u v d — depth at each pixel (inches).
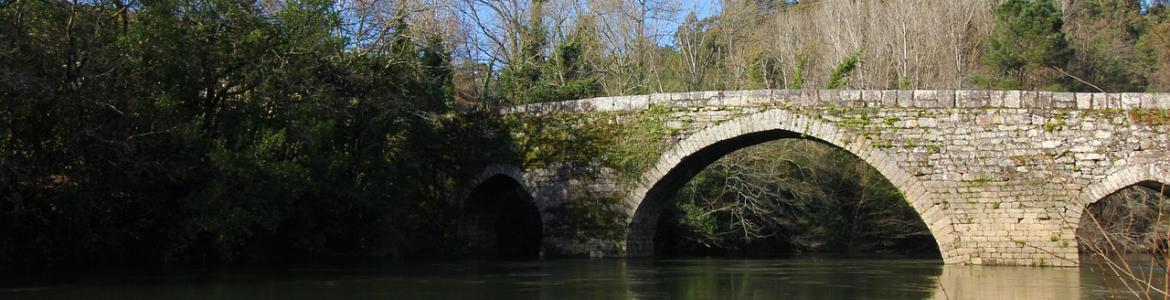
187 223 722.2
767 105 826.2
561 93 1144.2
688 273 719.7
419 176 955.3
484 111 960.9
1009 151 762.8
